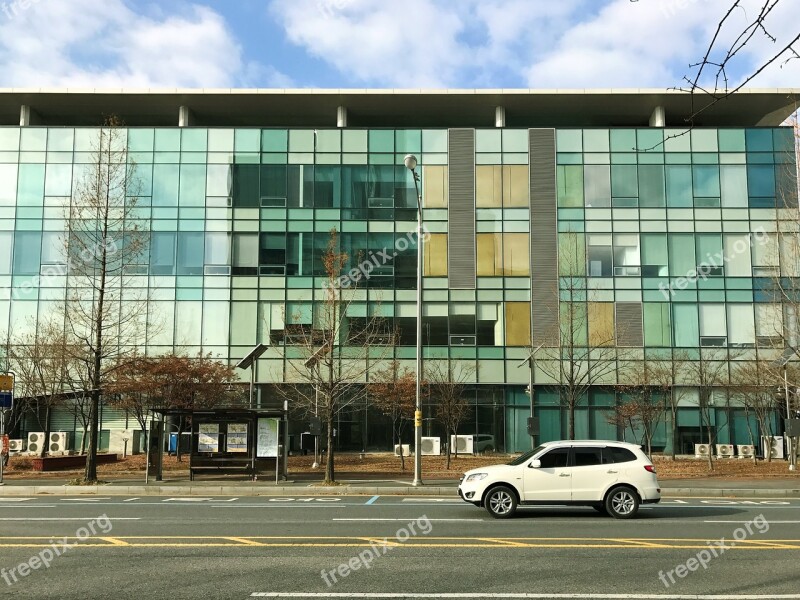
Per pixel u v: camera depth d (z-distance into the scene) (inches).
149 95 1552.7
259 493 845.2
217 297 1505.9
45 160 1525.6
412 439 1465.3
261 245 1521.9
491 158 1542.8
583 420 1470.2
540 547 437.4
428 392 1254.3
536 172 1533.0
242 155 1546.5
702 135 1533.0
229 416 964.6
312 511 633.0
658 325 1485.0
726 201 1515.7
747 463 1269.7
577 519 581.3
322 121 1699.1
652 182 1525.6
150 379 1134.4
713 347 1475.1
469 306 1507.1
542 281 1504.7
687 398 1464.1
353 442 1460.4
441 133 1553.9
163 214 1524.4
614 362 1464.1
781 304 1300.4
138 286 1496.1
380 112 1638.8
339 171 1546.5
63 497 796.0
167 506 679.1
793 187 1462.8
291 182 1541.6
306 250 1519.4
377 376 1332.4
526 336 1494.8
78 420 1477.6
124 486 857.5
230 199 1531.7
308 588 330.3
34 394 1258.6
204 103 1595.7
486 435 1472.7
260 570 368.8
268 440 960.9
